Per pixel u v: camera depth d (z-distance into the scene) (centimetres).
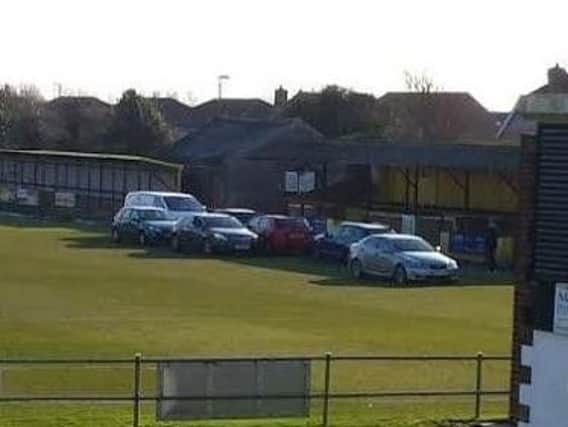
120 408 2908
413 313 4797
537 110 2397
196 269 6381
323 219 8138
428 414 2897
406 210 8219
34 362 2638
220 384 2738
